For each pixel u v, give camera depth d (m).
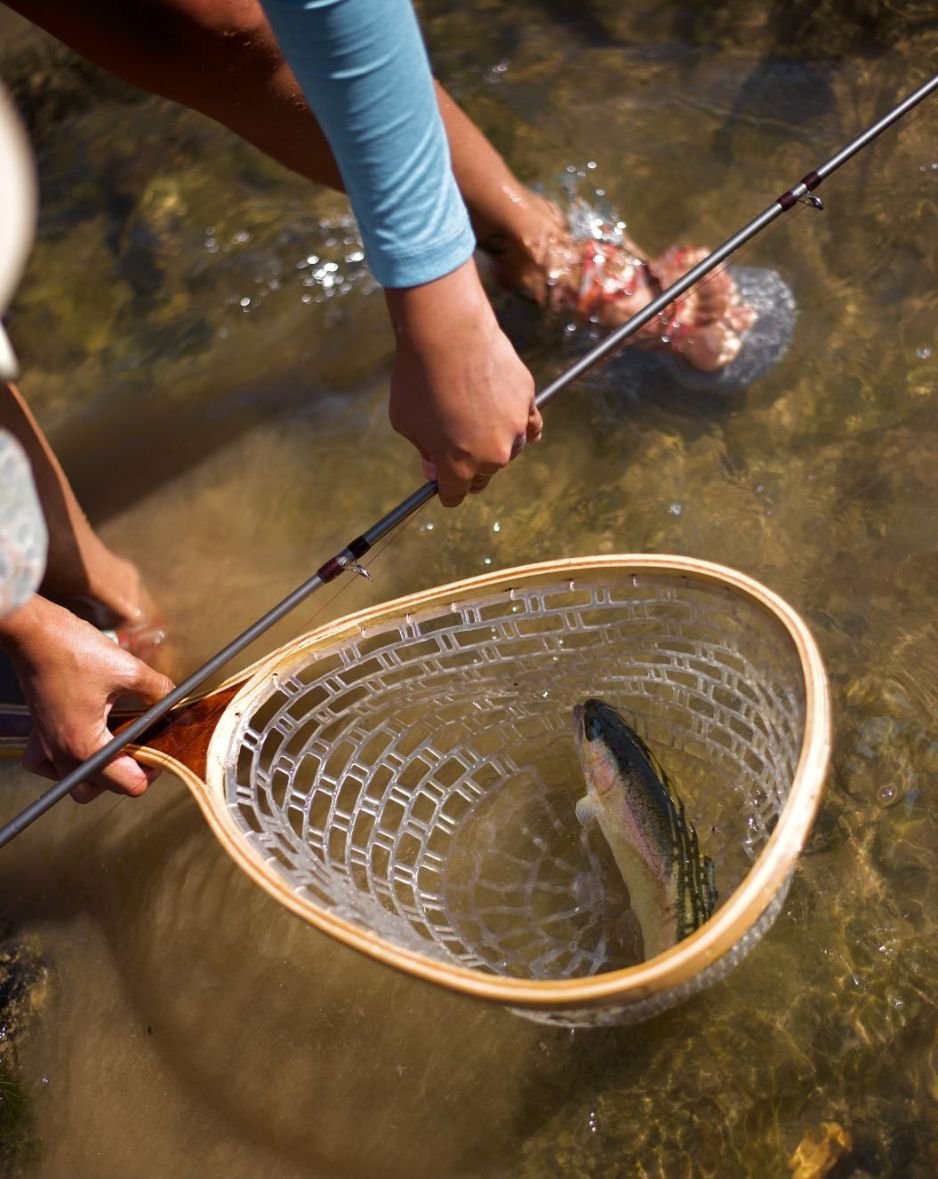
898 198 1.35
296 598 0.95
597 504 1.21
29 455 1.11
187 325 1.40
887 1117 0.91
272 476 1.28
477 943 1.00
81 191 1.53
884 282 1.29
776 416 1.23
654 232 1.37
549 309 1.30
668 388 1.26
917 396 1.22
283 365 1.36
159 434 1.33
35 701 0.98
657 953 0.95
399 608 0.97
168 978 1.03
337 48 0.73
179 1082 0.99
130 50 1.05
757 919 0.77
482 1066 0.97
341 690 1.03
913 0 1.48
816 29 1.50
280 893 0.81
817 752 0.80
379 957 0.77
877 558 1.13
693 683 1.07
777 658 0.89
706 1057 0.95
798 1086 0.93
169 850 1.09
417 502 0.96
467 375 0.85
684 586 0.94
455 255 0.82
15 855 1.11
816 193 1.37
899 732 1.04
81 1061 1.01
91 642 0.98
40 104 1.61
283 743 1.00
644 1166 0.92
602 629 1.03
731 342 1.26
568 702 1.09
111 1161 0.97
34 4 1.04
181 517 1.27
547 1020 0.85
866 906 0.98
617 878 1.02
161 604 1.21
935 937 0.96
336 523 1.24
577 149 1.44
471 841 1.05
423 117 0.77
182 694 0.94
